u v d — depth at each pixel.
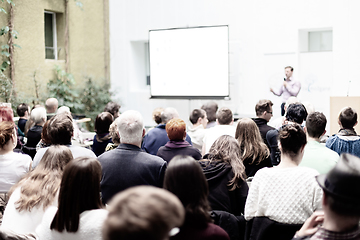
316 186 2.32
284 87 7.64
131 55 10.45
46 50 9.49
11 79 8.36
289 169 2.39
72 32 9.77
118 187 2.82
